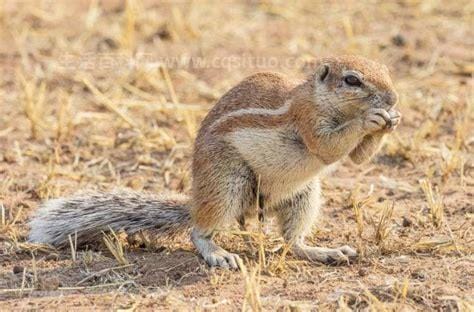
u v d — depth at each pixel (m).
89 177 14.56
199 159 11.62
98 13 21.98
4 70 18.89
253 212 12.06
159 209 12.20
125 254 11.75
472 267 10.87
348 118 11.22
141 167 15.03
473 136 15.94
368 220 12.77
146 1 22.89
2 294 10.41
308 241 12.26
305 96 11.23
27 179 14.36
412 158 15.12
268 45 20.42
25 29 20.64
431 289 10.11
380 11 22.47
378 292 10.06
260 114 11.54
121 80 18.44
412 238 11.98
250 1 23.02
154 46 20.16
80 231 12.06
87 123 16.72
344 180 14.45
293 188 11.73
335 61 11.24
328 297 9.99
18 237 12.30
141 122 16.75
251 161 11.57
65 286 10.63
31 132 16.14
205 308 9.76
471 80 18.64
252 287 9.39
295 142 11.45
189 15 21.53
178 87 18.33
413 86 18.34
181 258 11.49
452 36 20.95
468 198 13.50
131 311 9.71
